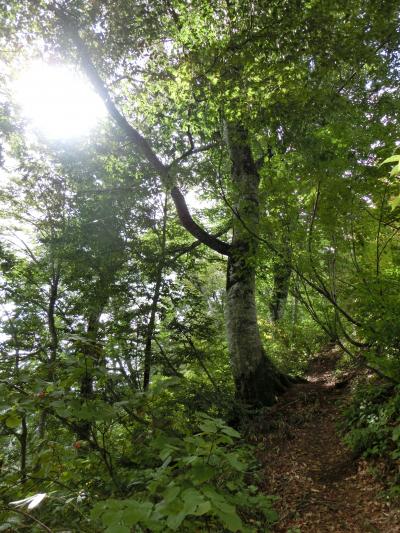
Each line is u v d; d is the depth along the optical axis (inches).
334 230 188.2
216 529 70.8
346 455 201.9
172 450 67.4
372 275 190.7
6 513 64.4
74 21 334.3
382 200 183.9
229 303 347.6
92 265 397.1
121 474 99.8
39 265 545.0
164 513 51.0
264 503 80.7
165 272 416.2
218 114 309.0
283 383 338.0
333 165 176.7
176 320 367.2
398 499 148.7
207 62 272.2
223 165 387.5
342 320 274.2
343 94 323.3
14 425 81.5
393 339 177.6
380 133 175.6
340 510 157.5
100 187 465.4
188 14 300.2
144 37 324.5
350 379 317.4
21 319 540.7
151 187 425.7
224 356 422.0
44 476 87.0
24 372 93.7
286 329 580.7
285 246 201.6
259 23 256.4
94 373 90.4
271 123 248.1
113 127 464.4
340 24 262.1
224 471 73.3
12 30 348.5
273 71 250.7
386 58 314.3
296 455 219.6
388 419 191.8
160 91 347.3
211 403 281.9
